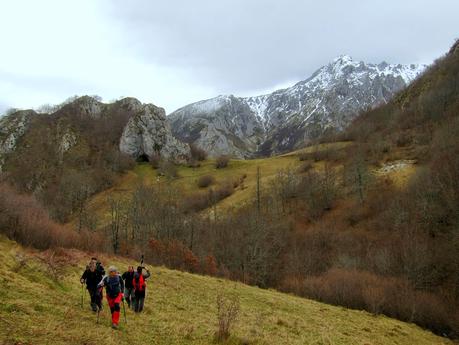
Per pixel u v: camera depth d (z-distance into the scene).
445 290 51.19
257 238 69.56
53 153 158.75
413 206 72.88
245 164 151.12
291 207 97.94
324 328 27.28
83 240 50.97
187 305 26.08
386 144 116.06
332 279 51.56
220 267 63.44
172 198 115.25
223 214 101.00
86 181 128.50
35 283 21.95
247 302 32.28
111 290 17.39
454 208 63.59
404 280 52.34
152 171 156.75
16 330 13.95
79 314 17.86
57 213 99.31
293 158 144.25
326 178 99.44
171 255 58.91
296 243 76.81
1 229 43.25
